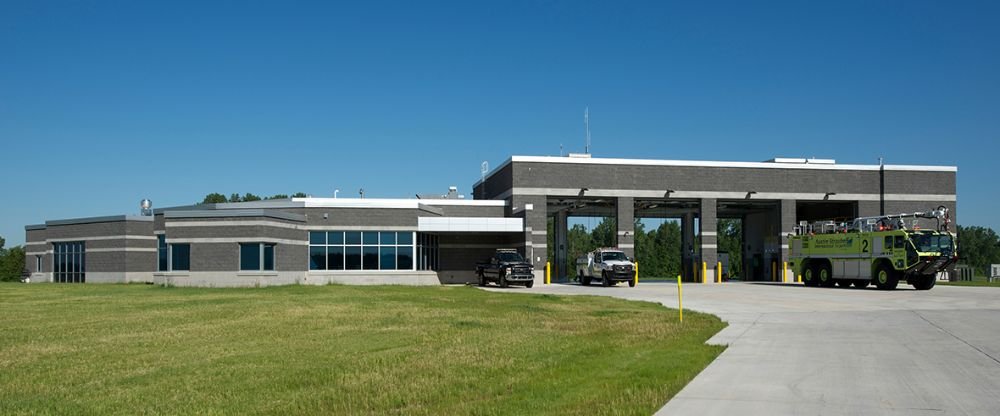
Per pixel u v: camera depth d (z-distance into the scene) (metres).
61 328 18.84
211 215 38.97
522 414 9.13
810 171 55.03
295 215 43.44
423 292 35.41
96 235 48.72
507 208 53.28
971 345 15.80
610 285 46.94
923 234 39.31
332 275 45.41
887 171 55.91
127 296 31.22
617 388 10.71
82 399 10.23
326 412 9.48
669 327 19.55
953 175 56.88
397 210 47.09
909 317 22.86
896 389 10.70
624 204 52.75
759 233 61.28
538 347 15.31
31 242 52.91
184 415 9.30
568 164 52.38
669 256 122.44
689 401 9.87
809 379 11.53
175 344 15.86
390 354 14.32
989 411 9.24
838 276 43.69
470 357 13.87
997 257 153.88
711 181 53.88
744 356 14.15
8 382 11.48
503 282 44.75
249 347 15.39
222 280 38.66
